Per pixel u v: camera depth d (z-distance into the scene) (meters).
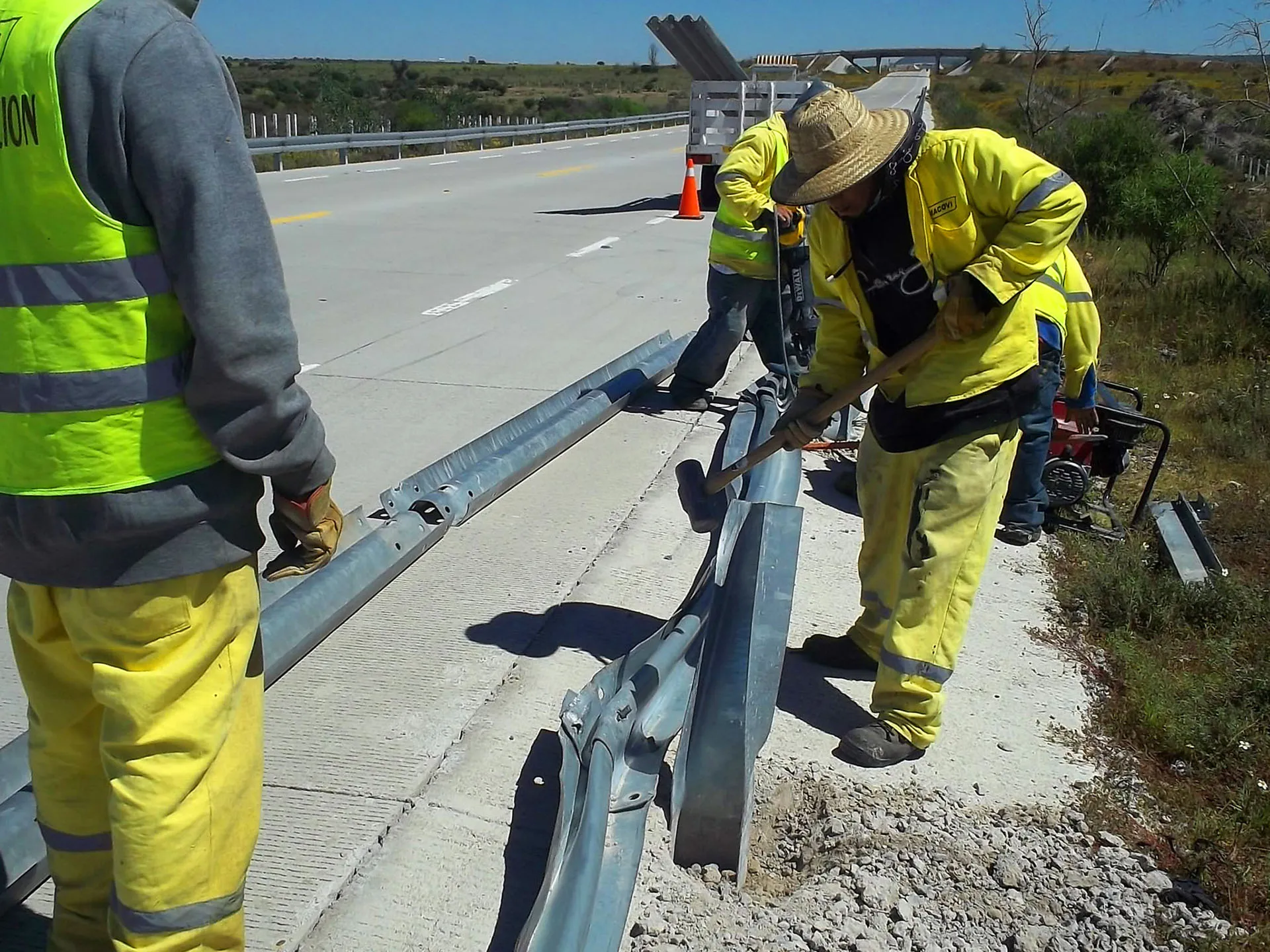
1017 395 3.16
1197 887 2.87
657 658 3.28
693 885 2.71
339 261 11.34
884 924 2.62
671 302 9.87
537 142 33.97
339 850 2.77
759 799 3.08
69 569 1.77
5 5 1.65
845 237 3.14
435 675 3.59
